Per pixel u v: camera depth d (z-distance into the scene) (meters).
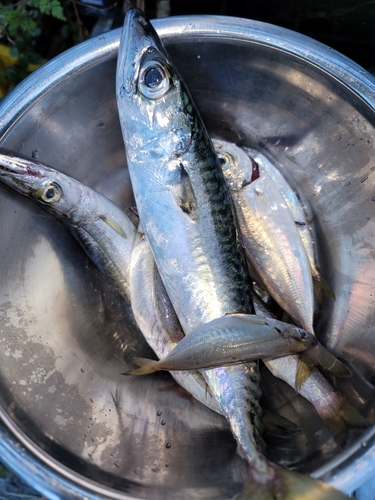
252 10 0.34
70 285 0.26
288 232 0.26
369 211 0.24
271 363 0.24
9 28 0.34
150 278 0.26
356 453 0.19
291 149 0.27
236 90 0.26
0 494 0.31
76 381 0.24
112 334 0.27
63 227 0.26
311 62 0.22
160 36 0.23
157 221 0.23
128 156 0.24
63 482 0.18
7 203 0.23
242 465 0.21
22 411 0.20
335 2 0.33
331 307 0.27
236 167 0.27
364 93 0.22
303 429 0.23
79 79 0.22
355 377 0.23
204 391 0.24
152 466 0.22
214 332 0.21
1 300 0.22
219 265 0.23
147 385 0.26
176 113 0.23
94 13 0.35
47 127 0.23
